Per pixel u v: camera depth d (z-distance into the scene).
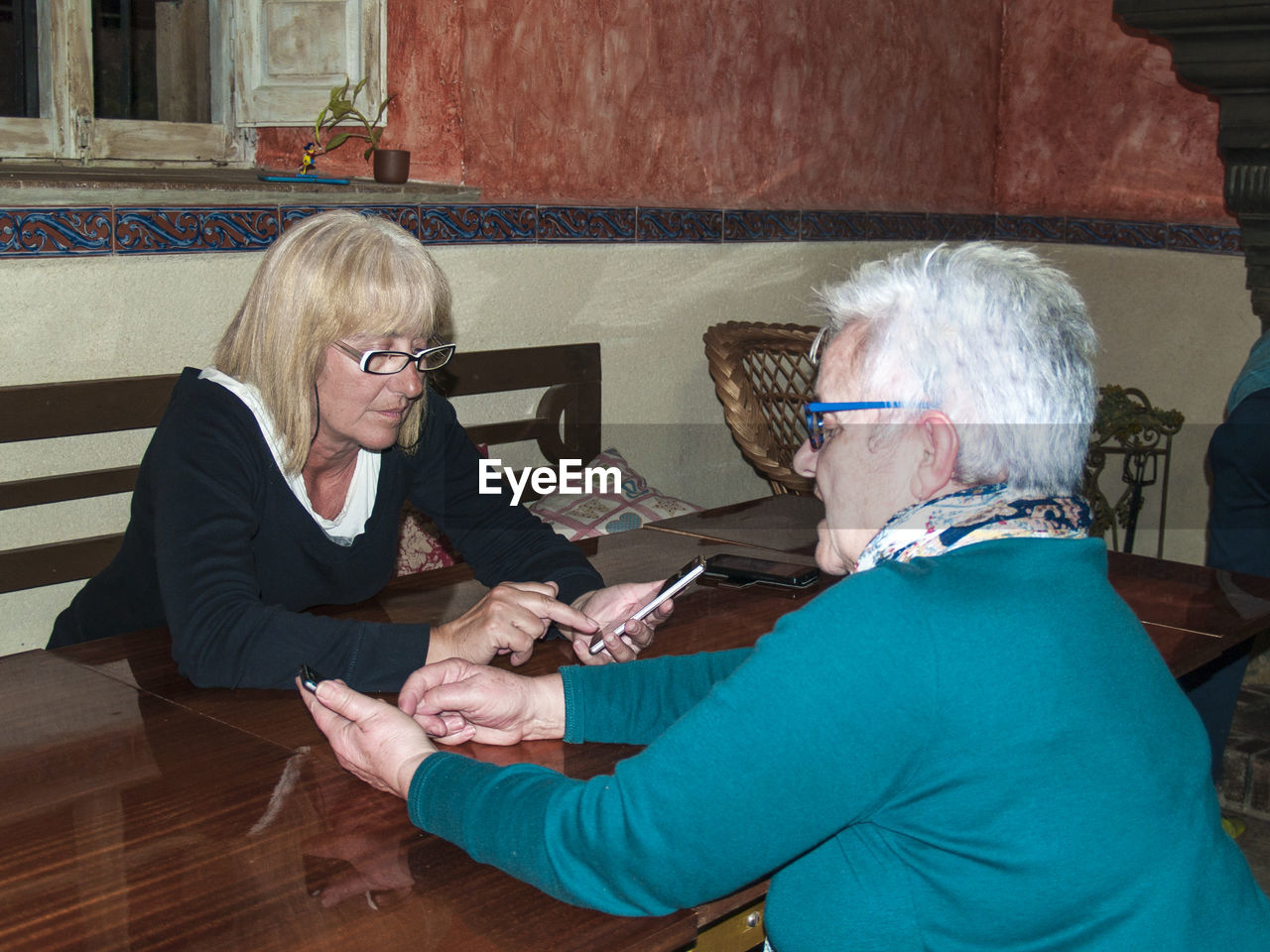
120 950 0.91
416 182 3.05
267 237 2.65
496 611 1.51
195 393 1.63
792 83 3.84
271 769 1.23
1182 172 4.16
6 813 1.12
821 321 4.04
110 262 2.40
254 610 1.48
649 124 3.46
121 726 1.34
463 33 2.97
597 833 0.94
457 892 1.01
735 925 1.13
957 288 0.96
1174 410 4.20
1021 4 4.46
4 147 2.71
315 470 1.74
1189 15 3.43
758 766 0.88
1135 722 0.91
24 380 2.31
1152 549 4.34
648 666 1.36
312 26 2.98
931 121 4.32
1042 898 0.88
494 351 3.05
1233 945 0.93
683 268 3.57
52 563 2.40
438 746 1.29
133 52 2.98
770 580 1.92
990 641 0.88
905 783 0.90
